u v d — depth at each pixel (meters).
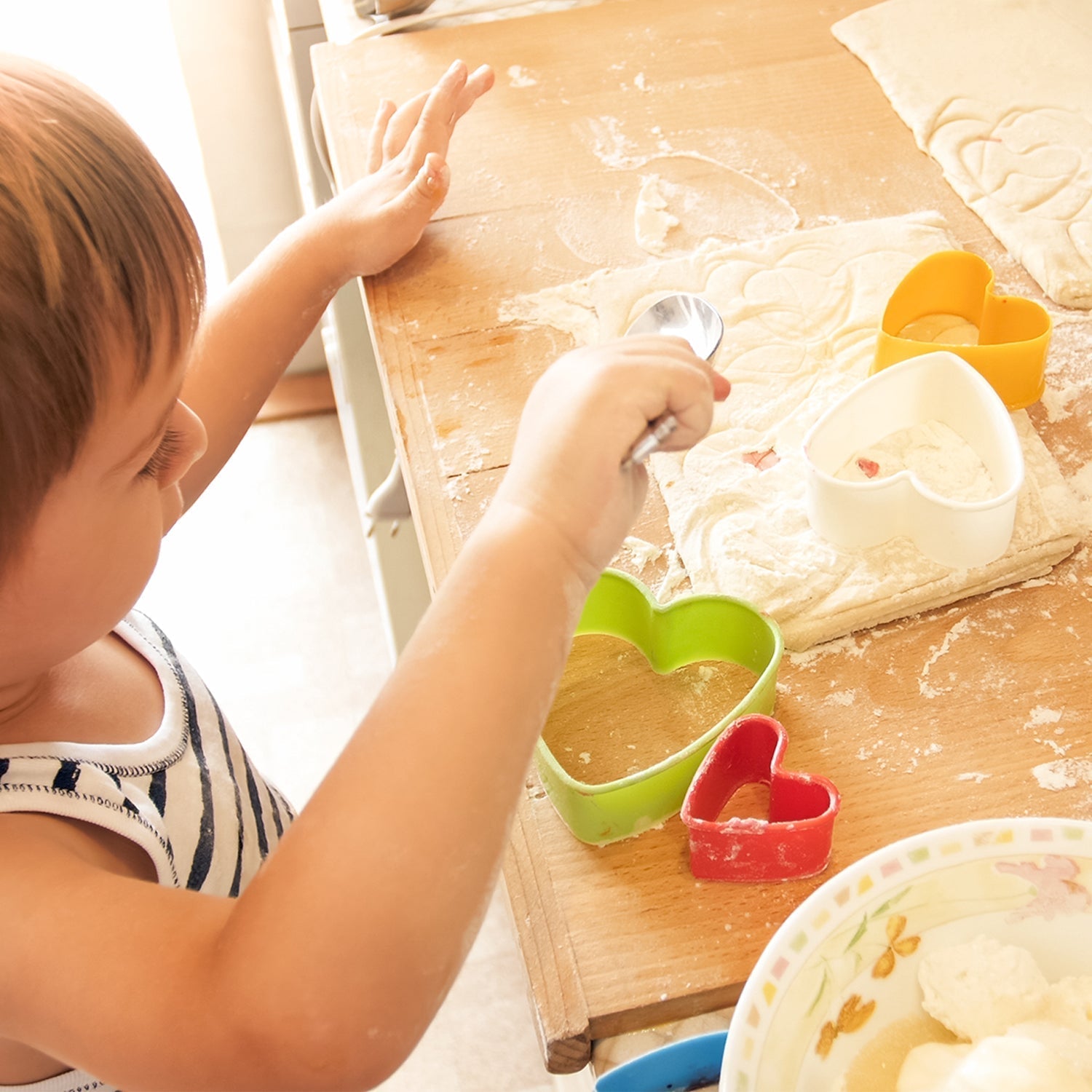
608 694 0.61
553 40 1.04
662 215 0.87
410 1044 0.41
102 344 0.37
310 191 1.31
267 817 0.69
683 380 0.49
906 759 0.56
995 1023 0.42
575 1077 0.57
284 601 1.79
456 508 0.69
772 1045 0.41
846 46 1.01
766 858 0.51
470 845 0.41
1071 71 0.94
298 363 1.99
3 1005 0.41
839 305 0.78
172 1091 0.40
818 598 0.61
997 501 0.58
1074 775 0.54
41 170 0.36
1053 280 0.77
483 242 0.86
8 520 0.37
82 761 0.52
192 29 1.50
